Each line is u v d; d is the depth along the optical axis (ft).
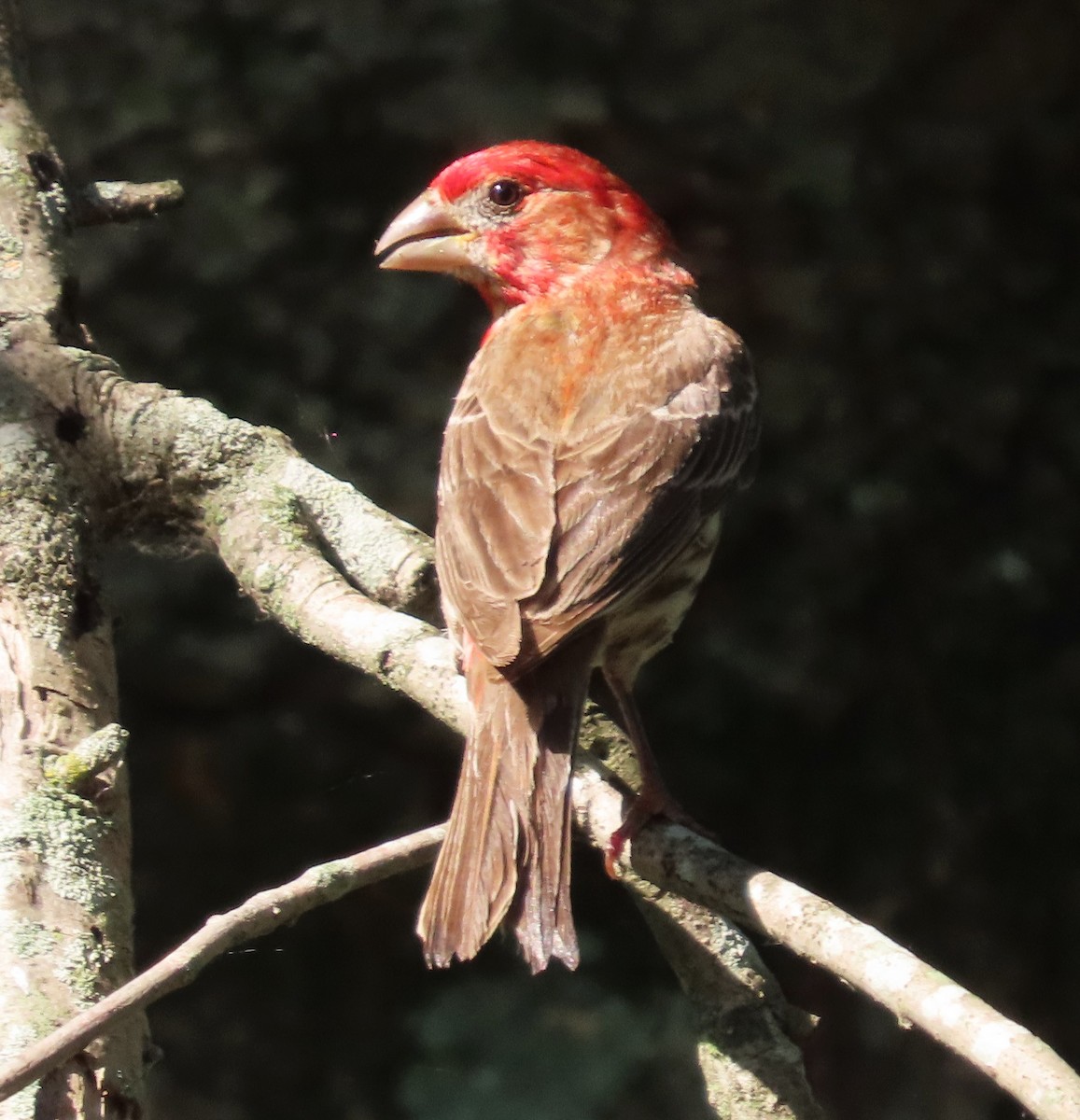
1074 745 38.96
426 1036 36.06
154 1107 35.83
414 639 18.94
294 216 37.93
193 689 37.93
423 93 37.29
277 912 15.88
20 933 15.88
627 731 19.86
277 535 20.24
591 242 24.16
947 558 39.22
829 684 38.45
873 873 38.42
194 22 37.58
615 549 18.54
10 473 20.06
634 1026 35.55
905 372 39.01
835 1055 36.88
